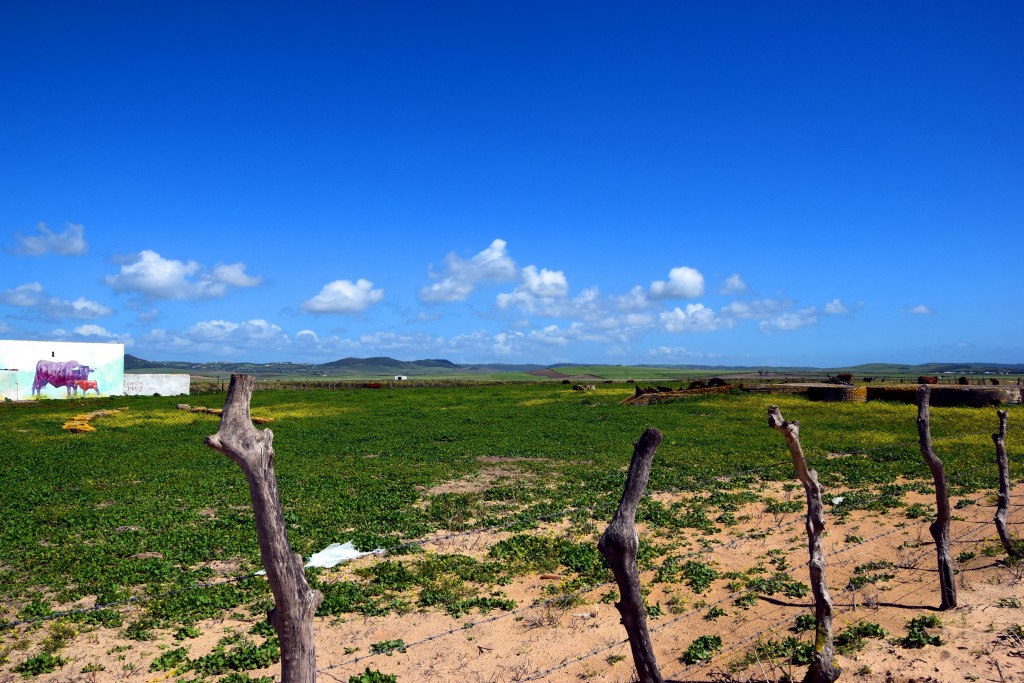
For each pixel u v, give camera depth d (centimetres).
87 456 3206
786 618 1155
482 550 1642
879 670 912
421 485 2433
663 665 1015
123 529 1873
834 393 4794
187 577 1459
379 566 1513
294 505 2116
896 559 1426
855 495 2000
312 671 625
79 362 7012
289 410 5331
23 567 1539
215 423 4559
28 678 1013
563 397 5925
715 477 2400
